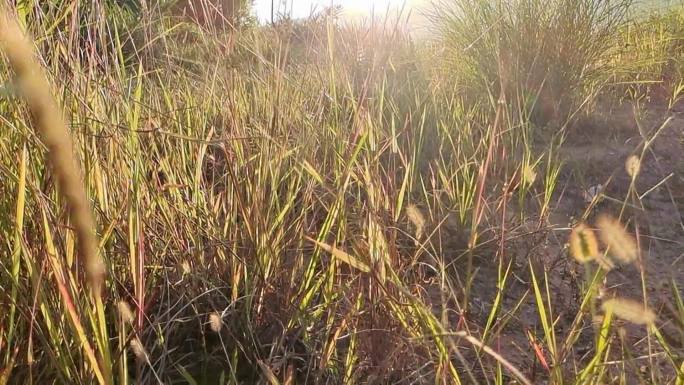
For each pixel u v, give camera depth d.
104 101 1.67
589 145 3.53
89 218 0.64
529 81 3.75
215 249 1.62
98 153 1.47
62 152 0.56
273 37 2.29
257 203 1.62
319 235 1.59
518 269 2.07
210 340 1.52
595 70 4.26
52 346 1.20
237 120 1.81
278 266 1.60
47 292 1.22
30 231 1.32
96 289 0.99
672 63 5.39
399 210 1.90
